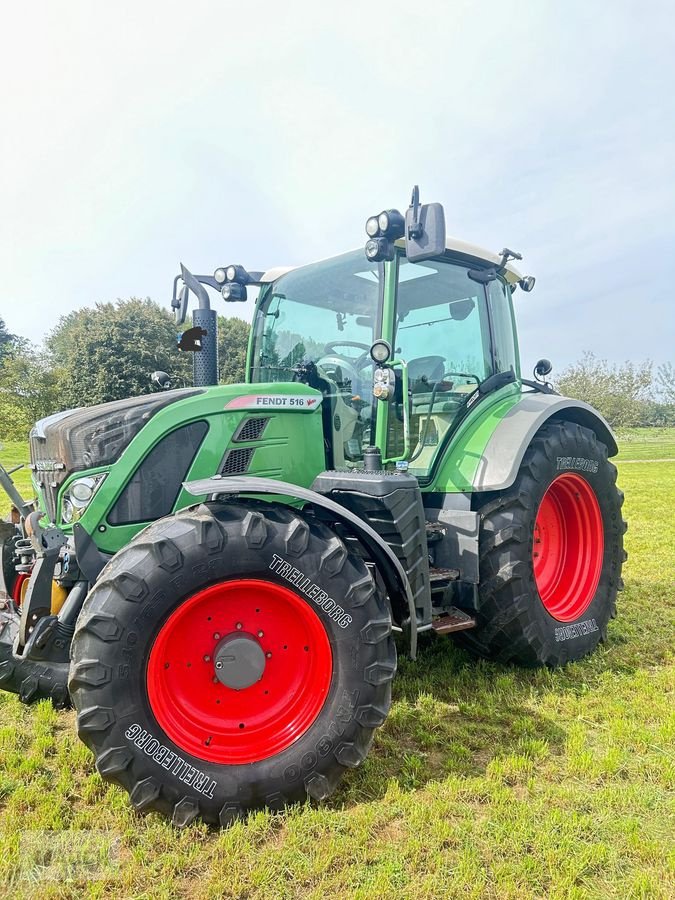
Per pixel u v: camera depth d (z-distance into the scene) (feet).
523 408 12.09
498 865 6.28
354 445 11.06
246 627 7.73
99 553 8.46
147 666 7.02
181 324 12.47
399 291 11.07
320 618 7.61
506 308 13.96
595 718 9.64
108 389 102.01
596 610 12.69
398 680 11.02
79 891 6.00
